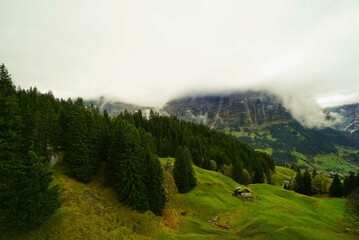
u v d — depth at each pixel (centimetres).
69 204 5153
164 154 14600
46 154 6294
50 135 6881
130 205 6081
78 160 6219
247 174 14262
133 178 6162
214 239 5628
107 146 7456
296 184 13400
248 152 19738
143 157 6675
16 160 4156
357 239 5550
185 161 9388
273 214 7219
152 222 5991
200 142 17212
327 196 12400
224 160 15762
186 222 6862
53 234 4259
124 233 5109
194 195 8825
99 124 7981
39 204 4069
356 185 11819
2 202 3878
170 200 7744
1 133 4172
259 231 5828
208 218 7525
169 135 17200
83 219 4916
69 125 6669
